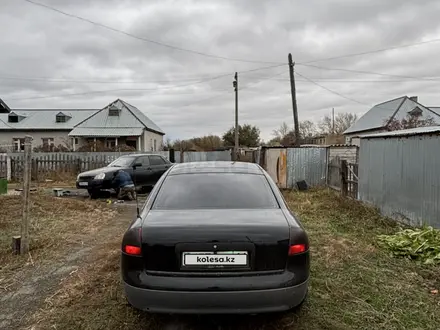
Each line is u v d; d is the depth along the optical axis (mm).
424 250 4656
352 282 3748
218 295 2520
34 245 5285
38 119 43125
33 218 7203
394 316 3035
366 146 8648
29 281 3932
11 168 16859
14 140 41969
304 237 2750
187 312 2547
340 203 8180
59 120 42875
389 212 7348
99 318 3047
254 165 4031
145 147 38156
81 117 43938
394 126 33969
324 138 49125
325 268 4148
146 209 3121
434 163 5691
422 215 6059
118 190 10656
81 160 18094
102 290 3611
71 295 3514
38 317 3090
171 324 2941
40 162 17547
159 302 2553
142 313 3115
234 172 3648
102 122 38281
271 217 2879
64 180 16641
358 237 5684
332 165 12484
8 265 4445
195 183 3410
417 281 3812
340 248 4910
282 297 2564
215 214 2900
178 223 2725
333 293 3475
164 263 2604
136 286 2598
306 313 3092
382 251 4852
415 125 31984
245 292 2525
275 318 3018
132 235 2711
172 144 45969
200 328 2887
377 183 7969
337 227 6387
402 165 6801
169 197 3234
